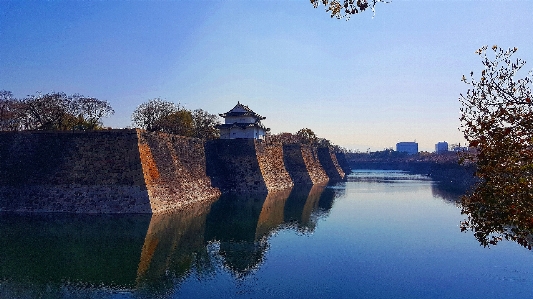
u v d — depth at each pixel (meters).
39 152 41.78
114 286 20.47
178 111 80.12
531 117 11.17
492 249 28.62
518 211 11.08
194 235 31.66
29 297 18.86
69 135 42.12
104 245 27.89
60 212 38.53
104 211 38.50
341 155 163.00
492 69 11.92
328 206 50.75
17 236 29.78
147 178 40.44
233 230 33.94
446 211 47.78
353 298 19.41
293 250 27.86
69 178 40.31
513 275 23.00
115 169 40.22
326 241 30.70
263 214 42.72
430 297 19.70
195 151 58.47
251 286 20.81
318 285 21.12
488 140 11.93
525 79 11.59
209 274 22.53
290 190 71.81
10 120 58.59
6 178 40.88
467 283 21.66
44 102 57.25
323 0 11.35
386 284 21.38
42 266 23.28
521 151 11.17
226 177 64.00
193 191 51.19
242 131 71.62
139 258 25.17
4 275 21.69
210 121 88.69
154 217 37.72
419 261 25.66
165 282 21.12
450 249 28.67
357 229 35.53
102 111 64.31
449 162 113.75
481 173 11.98
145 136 43.47
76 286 20.31
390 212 46.59
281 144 88.75
